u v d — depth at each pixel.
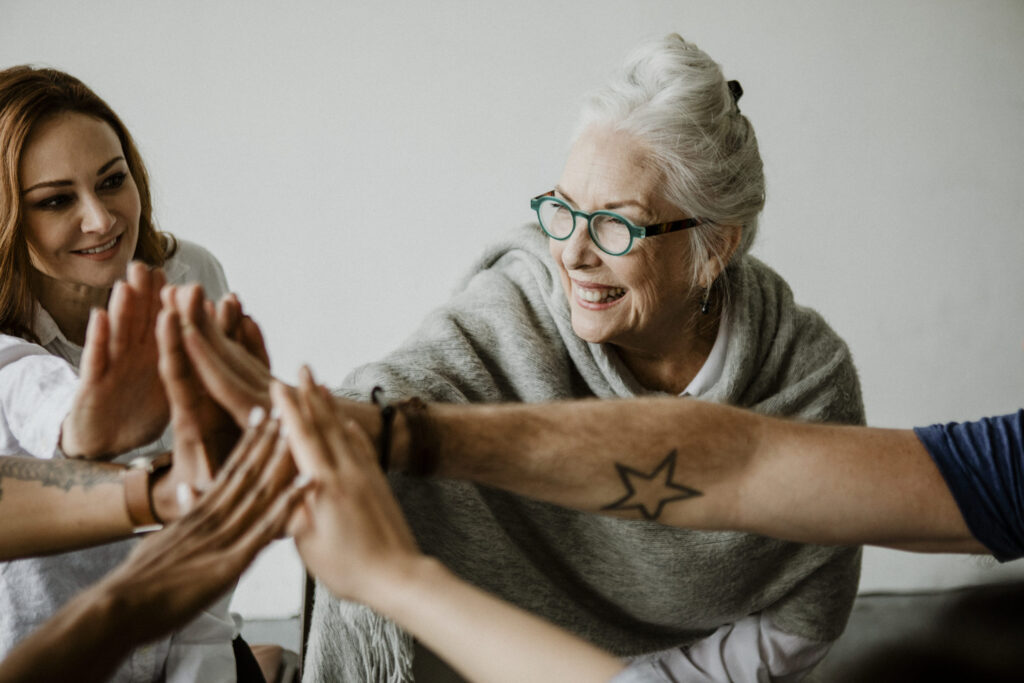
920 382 2.90
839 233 2.85
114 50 2.61
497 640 0.63
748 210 1.25
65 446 0.92
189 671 1.44
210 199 2.67
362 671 1.19
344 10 2.65
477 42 2.70
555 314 1.29
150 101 2.63
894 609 2.65
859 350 2.88
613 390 1.31
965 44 2.84
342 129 2.68
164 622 0.61
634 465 0.96
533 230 1.37
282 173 2.68
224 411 0.86
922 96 2.84
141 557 0.63
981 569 2.76
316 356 2.73
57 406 1.11
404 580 0.65
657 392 1.37
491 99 2.72
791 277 2.86
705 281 1.25
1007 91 2.86
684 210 1.19
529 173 2.75
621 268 1.19
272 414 0.72
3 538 0.88
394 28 2.67
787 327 1.40
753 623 1.44
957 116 2.85
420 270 2.74
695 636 1.47
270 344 2.71
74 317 1.45
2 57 2.59
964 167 2.86
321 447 0.67
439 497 1.19
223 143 2.65
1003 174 2.87
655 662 1.43
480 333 1.29
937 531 1.00
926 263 2.88
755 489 0.99
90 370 0.84
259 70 2.64
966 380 2.91
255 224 2.68
